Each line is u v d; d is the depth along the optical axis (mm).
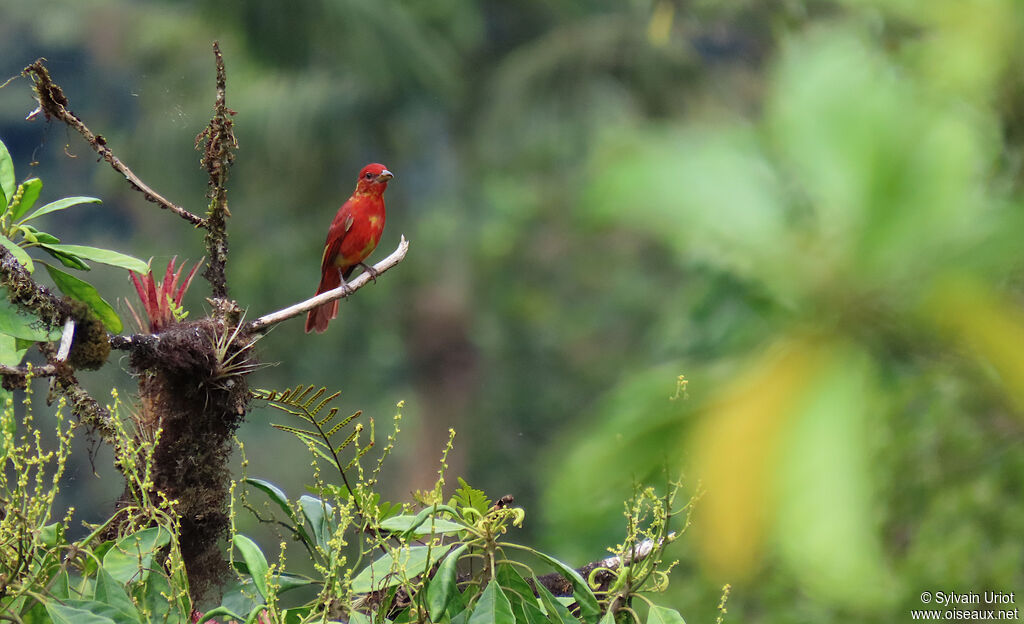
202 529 4988
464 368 32031
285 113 30047
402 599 4809
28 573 4031
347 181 32375
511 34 32375
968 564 4500
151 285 5316
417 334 32219
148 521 4438
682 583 7191
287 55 28688
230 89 31016
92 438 4621
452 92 29500
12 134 31812
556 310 31578
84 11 31047
